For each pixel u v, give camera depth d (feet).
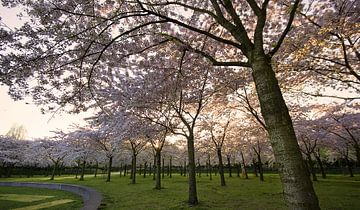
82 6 21.56
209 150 105.60
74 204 47.03
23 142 165.58
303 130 73.51
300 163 11.14
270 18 32.48
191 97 44.01
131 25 28.81
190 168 40.86
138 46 29.27
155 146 69.72
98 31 22.65
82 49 23.53
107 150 95.55
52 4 20.95
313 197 10.59
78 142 108.27
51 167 187.21
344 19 24.85
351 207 33.88
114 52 26.48
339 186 61.93
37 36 20.90
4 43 20.56
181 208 36.32
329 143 93.71
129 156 126.41
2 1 19.86
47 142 124.16
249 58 14.15
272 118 11.99
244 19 32.37
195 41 34.01
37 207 44.91
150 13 18.43
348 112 63.62
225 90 45.60
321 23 29.66
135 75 38.86
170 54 34.53
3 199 55.67
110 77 32.68
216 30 33.14
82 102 27.63
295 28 30.81
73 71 25.71
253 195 48.21
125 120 45.85
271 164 151.23
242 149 105.81
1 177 156.25
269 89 12.51
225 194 50.49
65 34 21.65
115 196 52.11
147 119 48.14
